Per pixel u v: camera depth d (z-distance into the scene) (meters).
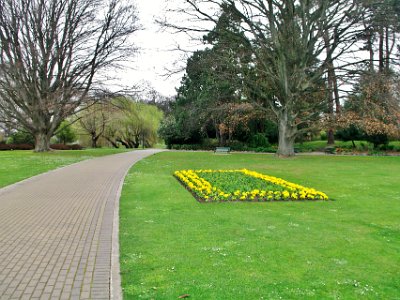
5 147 48.25
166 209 10.66
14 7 34.22
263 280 5.75
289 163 25.97
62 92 36.12
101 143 68.19
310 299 5.18
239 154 37.22
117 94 37.75
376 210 10.71
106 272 6.04
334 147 41.59
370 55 37.44
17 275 5.92
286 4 30.19
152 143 68.88
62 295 5.22
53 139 62.53
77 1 36.38
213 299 5.12
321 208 10.95
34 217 9.79
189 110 37.75
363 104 30.50
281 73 31.08
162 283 5.62
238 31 32.25
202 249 7.11
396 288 5.57
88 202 11.74
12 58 34.78
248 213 10.17
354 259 6.69
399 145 41.97
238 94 39.75
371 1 28.28
